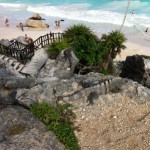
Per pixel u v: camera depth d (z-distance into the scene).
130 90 20.80
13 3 86.75
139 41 59.91
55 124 17.33
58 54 31.31
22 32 62.00
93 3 85.06
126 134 17.97
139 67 32.06
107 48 33.53
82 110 19.38
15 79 20.94
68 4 84.94
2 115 17.36
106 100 20.12
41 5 84.50
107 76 21.75
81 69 31.73
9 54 32.12
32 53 32.53
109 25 68.31
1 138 16.14
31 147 15.72
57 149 16.00
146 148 17.05
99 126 18.56
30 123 16.94
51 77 27.62
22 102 18.61
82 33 32.81
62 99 19.70
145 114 19.36
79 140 17.67
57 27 66.19
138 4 82.69
